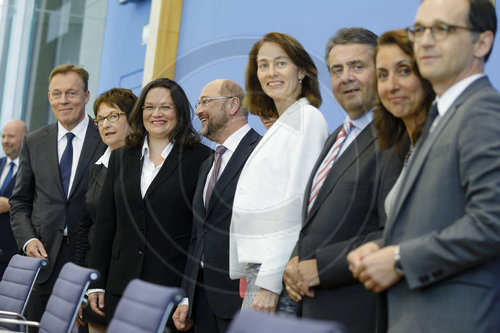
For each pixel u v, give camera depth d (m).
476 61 1.91
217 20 4.58
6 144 5.75
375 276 1.86
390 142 2.19
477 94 1.85
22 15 7.09
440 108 1.94
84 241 3.51
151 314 2.15
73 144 4.04
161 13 5.07
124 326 2.26
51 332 2.79
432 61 1.91
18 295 3.35
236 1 4.38
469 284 1.75
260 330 1.51
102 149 4.03
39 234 3.91
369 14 3.29
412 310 1.83
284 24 3.89
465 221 1.72
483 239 1.68
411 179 1.90
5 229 5.00
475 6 1.89
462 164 1.77
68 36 6.79
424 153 1.89
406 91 2.07
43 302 3.87
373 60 2.24
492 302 1.74
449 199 1.81
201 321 2.84
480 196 1.71
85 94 4.11
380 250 1.87
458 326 1.74
